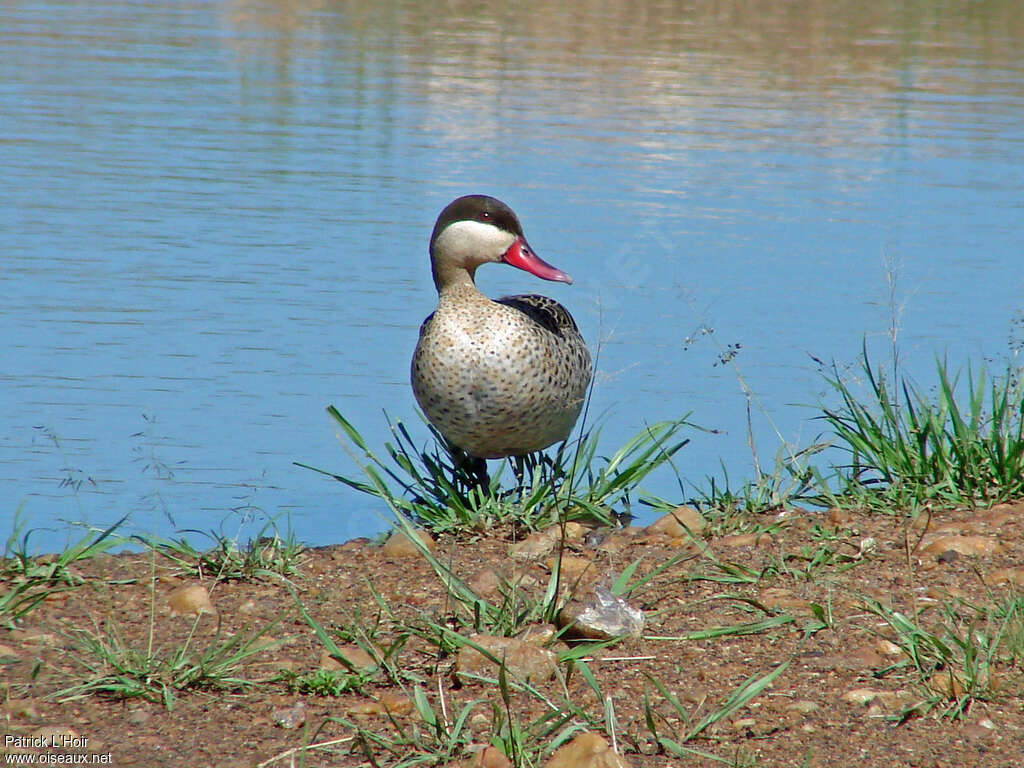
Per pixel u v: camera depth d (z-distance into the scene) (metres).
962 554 8.70
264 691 6.81
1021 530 9.17
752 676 6.89
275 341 15.07
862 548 8.85
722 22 44.41
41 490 11.15
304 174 22.94
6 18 39.41
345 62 34.97
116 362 14.23
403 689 6.71
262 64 34.38
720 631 7.45
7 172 22.23
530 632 7.36
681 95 32.19
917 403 11.53
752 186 23.03
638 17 44.62
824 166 24.80
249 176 22.62
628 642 7.36
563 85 32.84
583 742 5.89
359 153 24.67
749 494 10.46
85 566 8.89
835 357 14.61
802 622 7.59
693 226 20.09
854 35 42.66
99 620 7.79
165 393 13.45
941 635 7.25
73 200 20.59
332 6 45.25
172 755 6.10
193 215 20.08
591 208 21.00
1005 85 34.88
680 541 9.38
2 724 6.40
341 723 6.39
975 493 10.12
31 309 15.71
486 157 24.69
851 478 10.71
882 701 6.55
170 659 7.07
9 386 13.41
